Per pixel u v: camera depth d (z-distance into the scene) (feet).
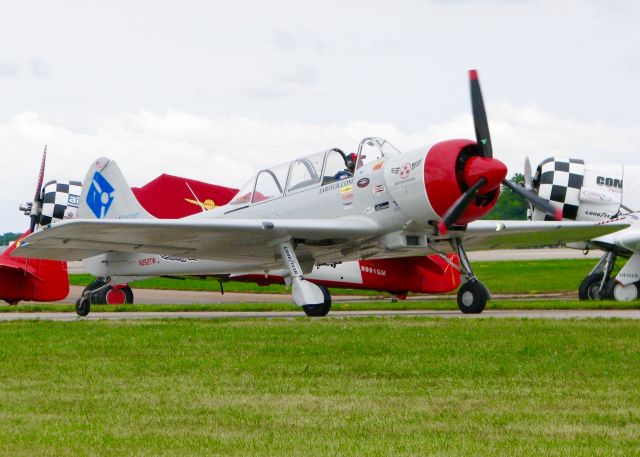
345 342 96.99
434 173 142.41
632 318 123.95
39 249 157.69
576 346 90.48
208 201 259.80
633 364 78.64
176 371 78.18
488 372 75.31
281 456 48.19
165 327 119.44
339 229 149.28
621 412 58.44
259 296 283.79
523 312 155.74
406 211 146.92
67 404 62.90
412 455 47.93
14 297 225.56
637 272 199.62
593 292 205.26
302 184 162.30
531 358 82.74
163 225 140.97
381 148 155.22
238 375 75.51
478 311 150.51
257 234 149.38
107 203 201.05
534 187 219.82
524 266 374.22
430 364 79.77
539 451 48.29
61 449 49.90
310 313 148.66
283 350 91.20
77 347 96.63
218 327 117.91
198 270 194.49
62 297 229.66
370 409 60.44
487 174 140.87
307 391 67.46
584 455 47.39
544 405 61.05
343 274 234.58
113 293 227.61
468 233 159.74
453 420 56.70
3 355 90.07
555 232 168.76
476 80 144.97
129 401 63.93
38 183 278.87
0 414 59.62
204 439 52.16
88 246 156.04
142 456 48.44
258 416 58.44
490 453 48.11
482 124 144.46
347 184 154.61
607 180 214.48
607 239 200.03
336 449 49.42
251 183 172.65
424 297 261.44
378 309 176.04
